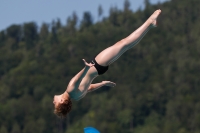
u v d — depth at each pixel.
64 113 36.97
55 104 37.06
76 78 36.28
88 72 37.31
